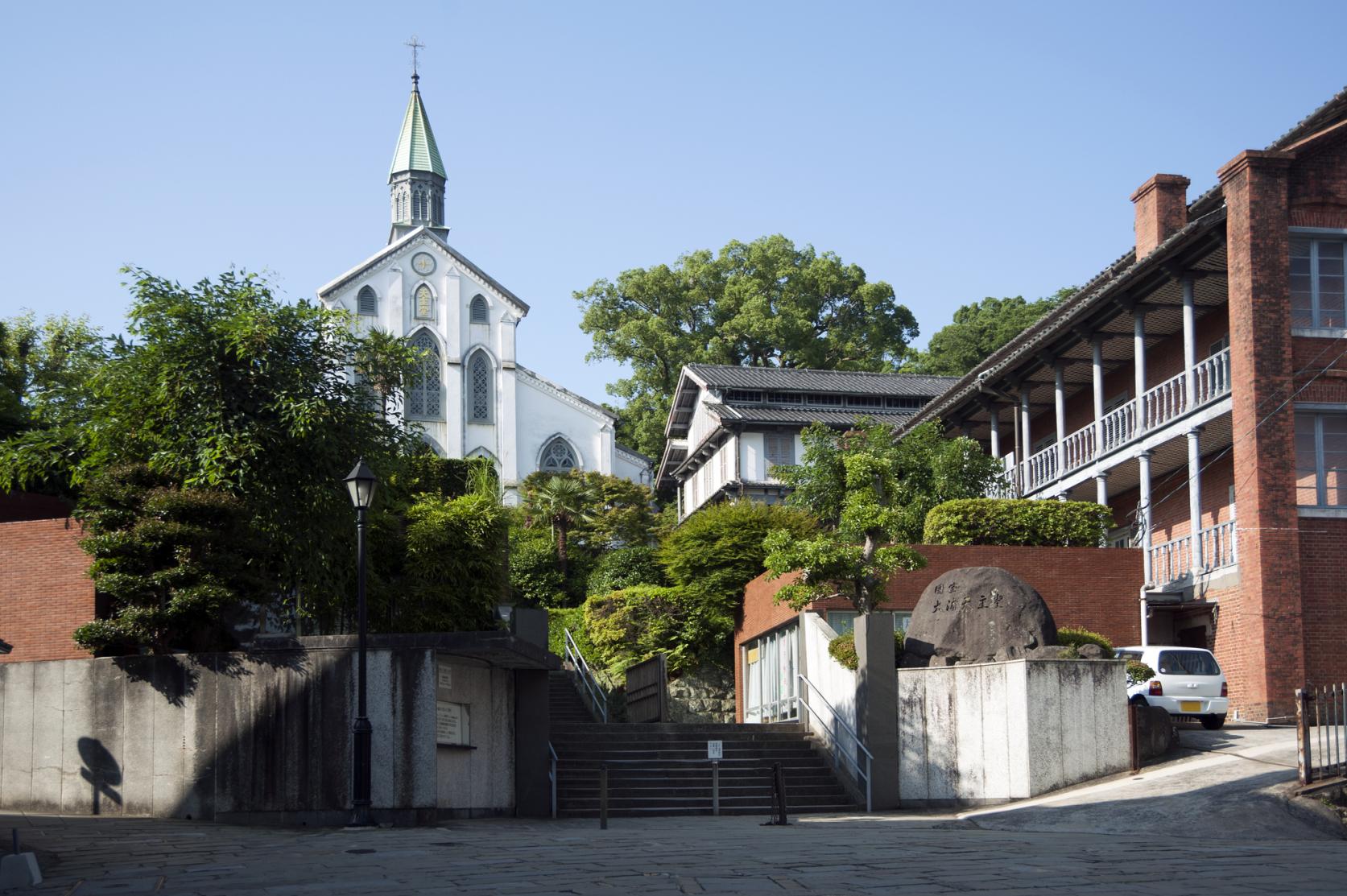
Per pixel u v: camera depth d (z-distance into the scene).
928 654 22.17
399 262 75.38
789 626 28.16
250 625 24.98
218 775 18.25
